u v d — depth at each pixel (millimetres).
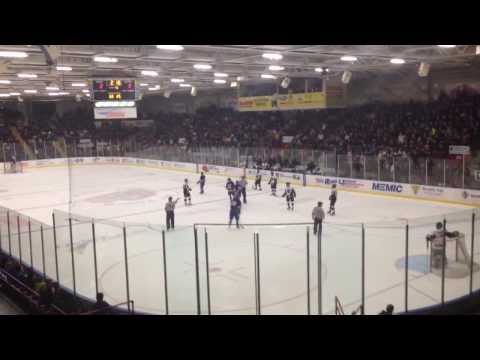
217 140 44156
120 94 23500
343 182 30094
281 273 14430
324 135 36438
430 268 14109
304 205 25891
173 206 19859
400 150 29266
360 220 21594
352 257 15727
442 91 32250
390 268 14484
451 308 11648
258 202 27125
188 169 42500
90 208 26484
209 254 16641
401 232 18891
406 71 33000
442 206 24500
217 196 29609
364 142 32344
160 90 47094
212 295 12836
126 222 22469
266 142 39719
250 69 28422
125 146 49938
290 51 20469
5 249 16875
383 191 27953
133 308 11344
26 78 30172
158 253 16906
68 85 35656
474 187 23719
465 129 27562
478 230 18047
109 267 15398
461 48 21891
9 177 41625
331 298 12375
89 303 12531
